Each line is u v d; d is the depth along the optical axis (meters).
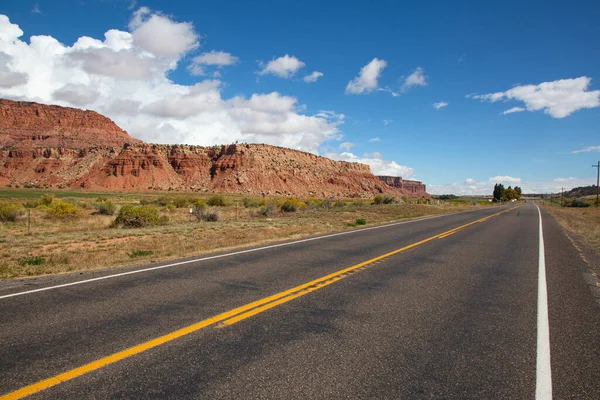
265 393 2.98
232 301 5.49
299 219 22.69
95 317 4.72
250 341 4.02
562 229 19.64
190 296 5.73
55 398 2.87
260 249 10.63
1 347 3.78
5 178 188.62
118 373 3.27
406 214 29.22
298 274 7.37
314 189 184.50
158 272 7.46
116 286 6.31
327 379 3.23
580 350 3.98
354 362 3.57
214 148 198.75
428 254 10.20
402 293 6.13
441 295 6.06
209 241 12.49
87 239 13.61
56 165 196.12
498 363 3.63
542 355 3.83
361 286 6.52
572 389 3.17
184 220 24.09
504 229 18.59
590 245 13.18
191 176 184.25
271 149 199.38
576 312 5.32
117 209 32.78
